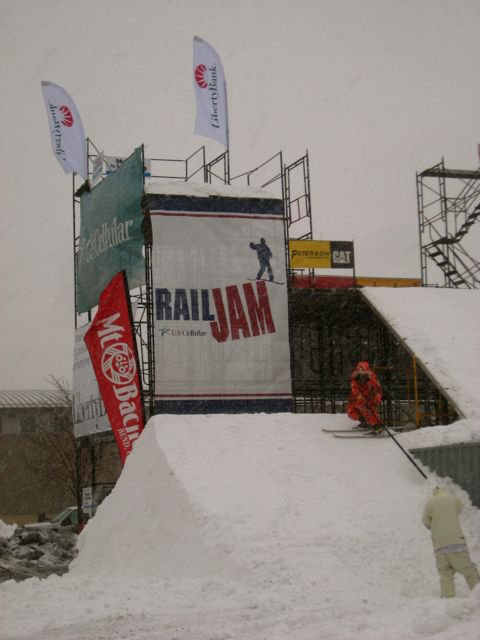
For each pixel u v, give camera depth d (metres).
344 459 16.30
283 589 11.26
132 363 22.69
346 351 30.28
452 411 20.59
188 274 23.00
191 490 14.48
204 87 27.36
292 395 24.00
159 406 22.31
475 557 13.26
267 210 23.86
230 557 12.38
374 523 13.66
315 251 29.89
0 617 9.91
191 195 23.38
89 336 23.70
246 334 23.17
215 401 22.69
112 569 15.04
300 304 27.66
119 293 23.09
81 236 28.05
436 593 11.47
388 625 8.59
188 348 22.70
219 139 27.34
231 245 23.42
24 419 48.06
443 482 15.23
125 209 24.86
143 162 24.28
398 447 16.73
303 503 14.38
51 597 11.32
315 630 8.55
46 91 28.92
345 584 11.60
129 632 8.76
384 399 22.97
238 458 15.98
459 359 19.81
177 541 13.75
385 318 22.53
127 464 17.06
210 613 9.78
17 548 21.69
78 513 28.73
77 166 28.81
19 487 46.69
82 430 26.89
